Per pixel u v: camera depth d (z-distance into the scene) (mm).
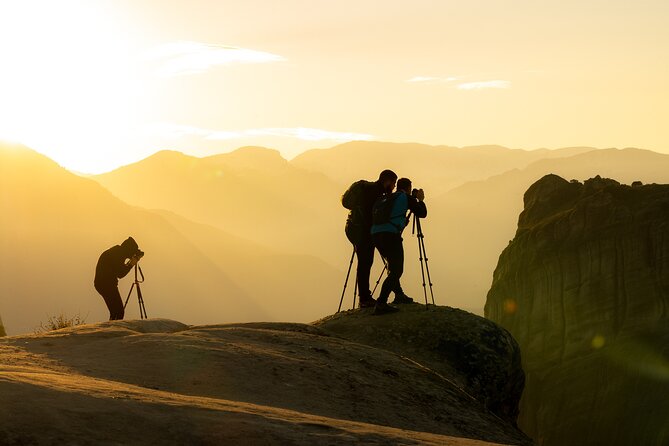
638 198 118562
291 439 6129
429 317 16297
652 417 94062
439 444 6633
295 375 10250
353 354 12312
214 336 11898
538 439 107500
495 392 15141
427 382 12125
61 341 11109
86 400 6270
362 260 18562
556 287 118750
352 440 6301
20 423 5555
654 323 105688
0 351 10102
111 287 22625
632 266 112688
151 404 6496
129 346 10680
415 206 17438
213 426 6215
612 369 103625
